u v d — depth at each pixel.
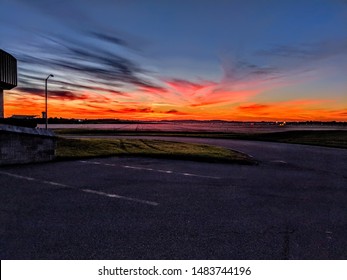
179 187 7.10
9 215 4.76
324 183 8.12
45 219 4.62
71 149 12.95
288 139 28.42
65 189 6.54
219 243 3.94
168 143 18.97
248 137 30.45
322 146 21.03
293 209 5.59
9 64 13.56
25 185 6.78
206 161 11.64
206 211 5.30
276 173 9.53
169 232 4.26
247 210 5.45
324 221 4.94
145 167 9.80
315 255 3.69
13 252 3.52
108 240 3.92
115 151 13.13
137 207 5.41
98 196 6.06
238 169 10.08
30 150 9.84
